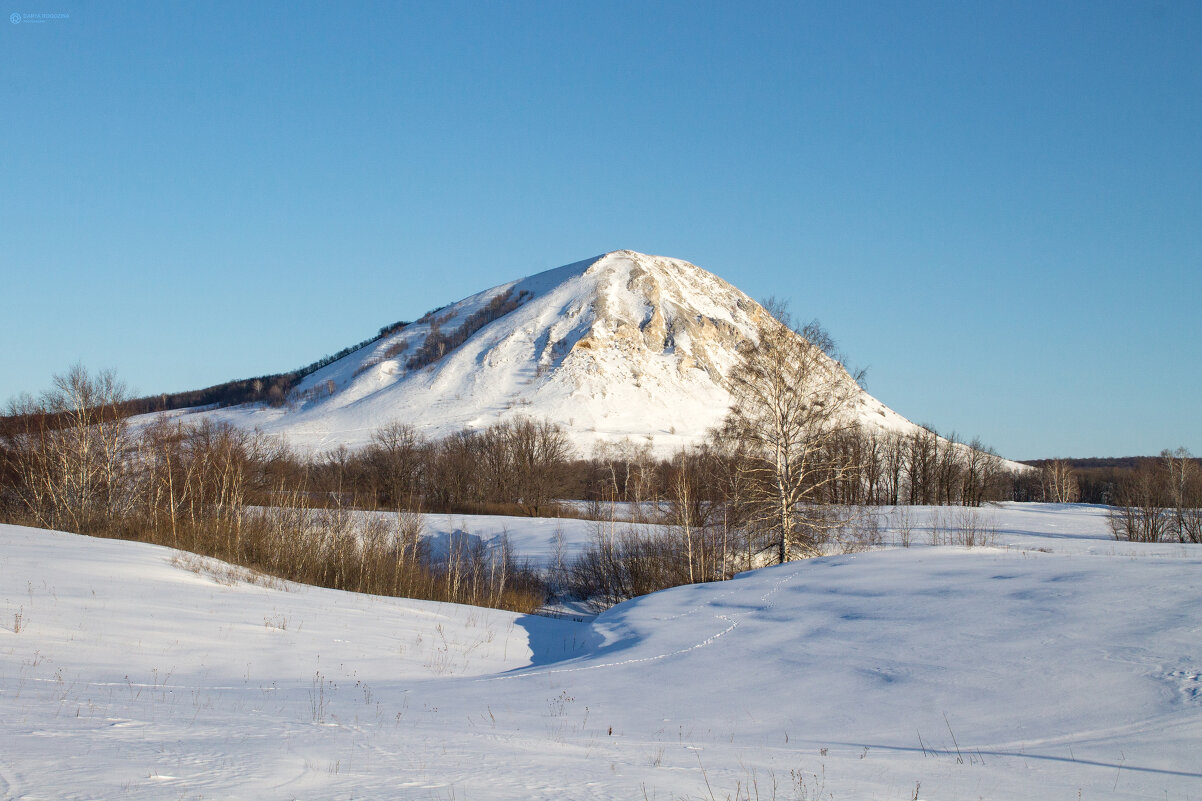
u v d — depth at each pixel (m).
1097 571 18.89
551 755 9.13
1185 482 62.12
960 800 7.63
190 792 6.20
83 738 7.99
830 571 24.44
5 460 47.53
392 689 15.20
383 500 76.62
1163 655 12.76
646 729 11.78
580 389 185.88
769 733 11.50
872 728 11.55
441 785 7.08
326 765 7.62
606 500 87.00
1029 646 14.27
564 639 24.75
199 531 39.44
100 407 46.56
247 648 18.20
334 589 33.56
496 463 84.75
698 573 38.06
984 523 58.19
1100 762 9.12
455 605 32.09
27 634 16.39
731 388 38.81
